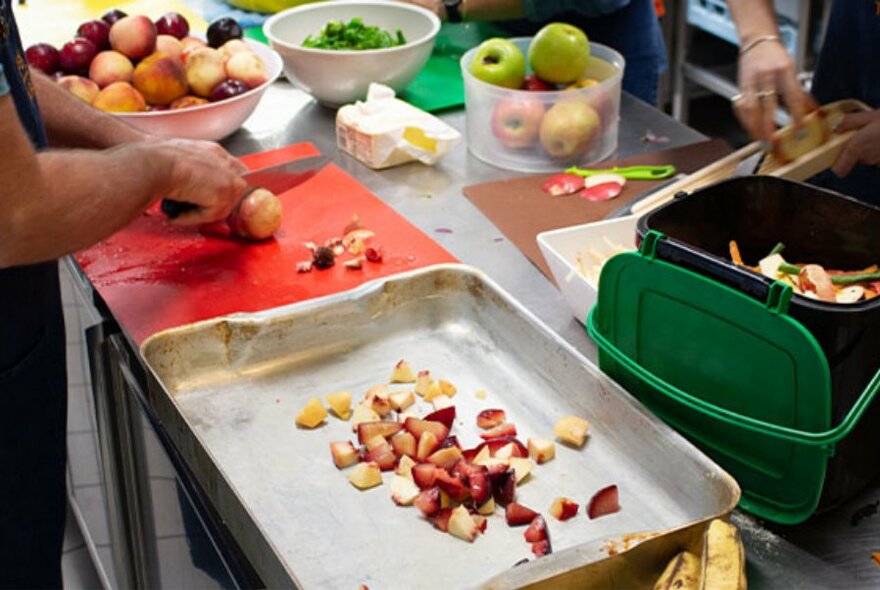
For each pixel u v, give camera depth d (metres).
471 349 1.25
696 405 0.96
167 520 1.29
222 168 1.32
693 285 0.96
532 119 1.62
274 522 1.01
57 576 1.38
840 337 0.88
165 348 1.17
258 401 1.17
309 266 1.40
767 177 1.09
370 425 1.10
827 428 0.90
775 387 0.93
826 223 1.08
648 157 1.67
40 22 2.19
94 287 1.37
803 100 1.35
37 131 1.19
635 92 2.11
